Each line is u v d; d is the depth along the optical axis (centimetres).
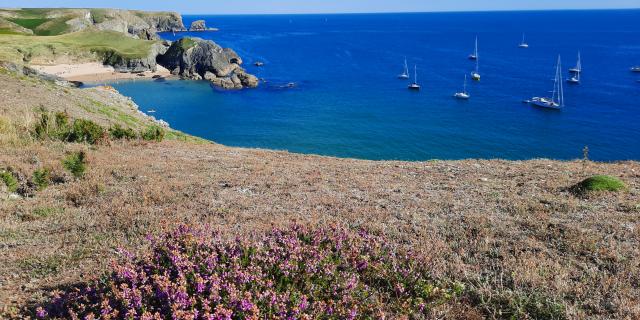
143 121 3706
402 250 750
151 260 613
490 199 1107
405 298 633
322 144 5228
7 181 1160
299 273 595
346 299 554
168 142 2289
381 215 980
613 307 605
